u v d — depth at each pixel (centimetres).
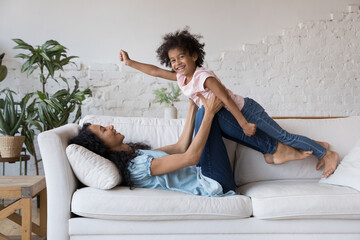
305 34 442
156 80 425
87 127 216
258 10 438
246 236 197
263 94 438
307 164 251
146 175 202
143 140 252
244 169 250
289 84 441
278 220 198
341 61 445
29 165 405
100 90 417
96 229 191
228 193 207
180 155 201
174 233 195
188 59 213
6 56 400
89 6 415
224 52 434
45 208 244
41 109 339
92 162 195
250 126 214
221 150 218
